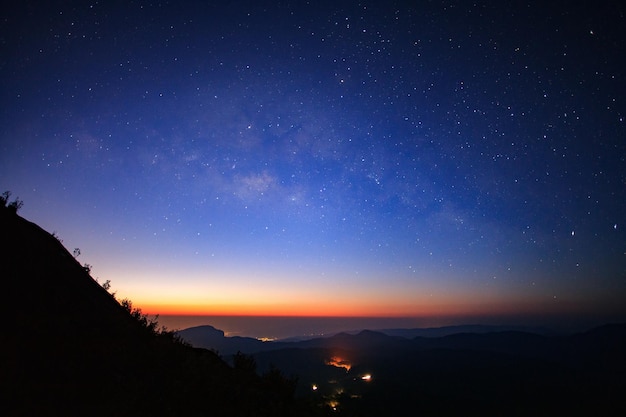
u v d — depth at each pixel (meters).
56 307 5.75
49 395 4.09
